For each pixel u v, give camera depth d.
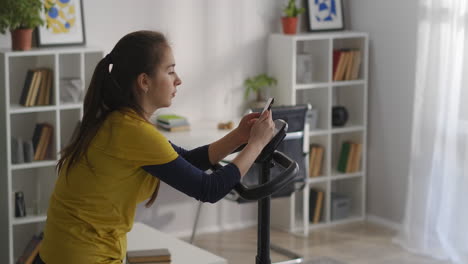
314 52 4.90
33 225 4.18
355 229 4.86
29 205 4.14
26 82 3.81
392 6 4.71
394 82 4.77
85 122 1.88
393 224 4.89
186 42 4.55
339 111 4.89
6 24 3.56
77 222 1.86
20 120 4.05
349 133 5.12
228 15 4.68
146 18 4.39
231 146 2.08
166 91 1.88
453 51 4.12
